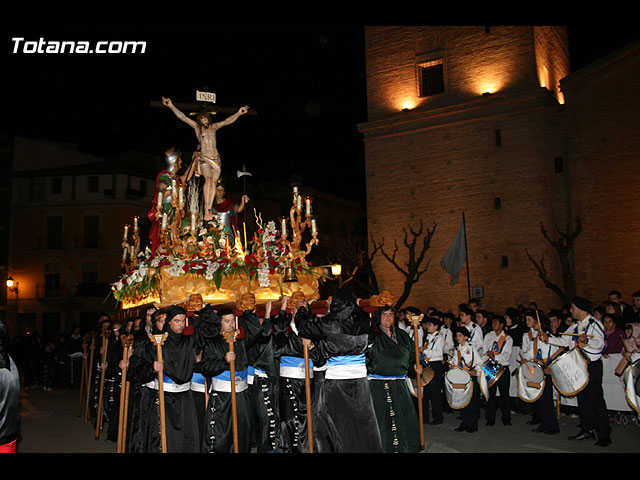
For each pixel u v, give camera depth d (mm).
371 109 32656
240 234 11680
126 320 11492
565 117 27812
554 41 31781
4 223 46625
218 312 8305
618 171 25344
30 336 29453
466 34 30328
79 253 45781
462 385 11031
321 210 54188
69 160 49625
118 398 11109
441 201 30156
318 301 9367
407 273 29859
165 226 9758
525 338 11367
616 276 25266
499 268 28344
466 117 29719
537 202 27766
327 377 7848
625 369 10281
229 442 7941
